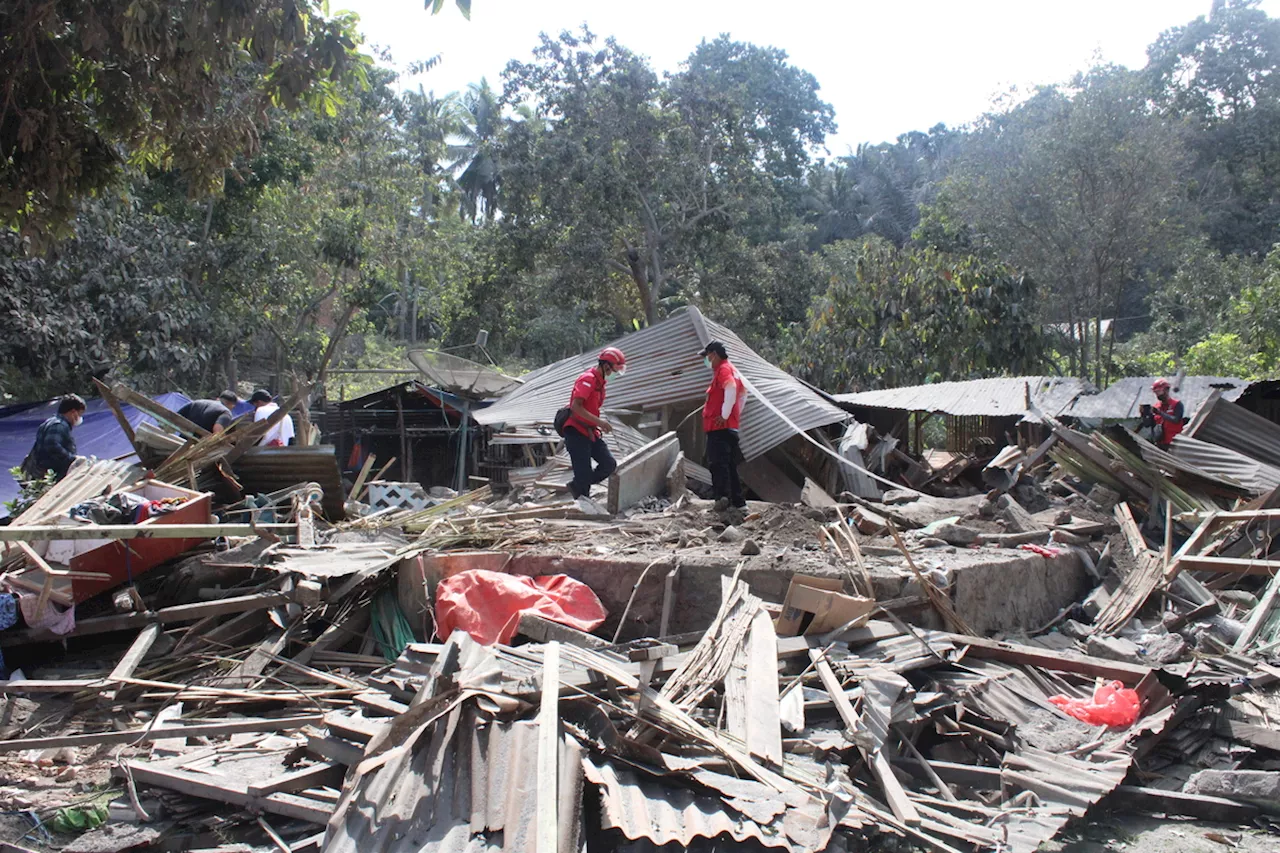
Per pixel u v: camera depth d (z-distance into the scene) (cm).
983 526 875
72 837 407
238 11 643
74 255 1712
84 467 789
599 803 371
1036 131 2944
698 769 412
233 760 454
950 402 1745
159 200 2114
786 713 485
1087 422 1481
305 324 2845
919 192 6216
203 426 910
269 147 2152
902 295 2456
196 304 1998
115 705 551
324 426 2166
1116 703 534
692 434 1430
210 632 641
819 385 2561
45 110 730
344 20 739
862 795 418
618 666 504
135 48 661
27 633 596
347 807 365
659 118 3347
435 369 2036
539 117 3584
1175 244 2900
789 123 4672
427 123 3894
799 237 4497
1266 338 2231
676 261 3366
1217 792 471
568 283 3325
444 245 3209
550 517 862
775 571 643
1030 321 2381
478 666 463
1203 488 968
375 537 781
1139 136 2727
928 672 563
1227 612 762
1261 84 4338
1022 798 445
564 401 1530
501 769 379
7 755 488
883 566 666
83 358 1653
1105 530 895
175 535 589
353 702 526
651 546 725
